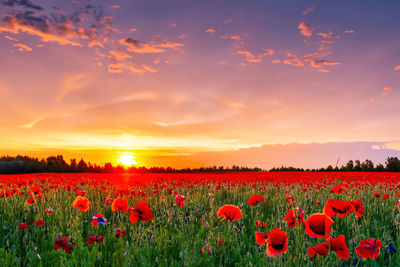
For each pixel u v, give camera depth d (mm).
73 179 11492
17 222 4789
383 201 6902
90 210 5699
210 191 7945
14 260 2893
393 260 2838
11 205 5902
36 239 3734
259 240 2109
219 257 3059
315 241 3385
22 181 8023
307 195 7383
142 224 4273
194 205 6133
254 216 5387
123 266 2691
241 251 3357
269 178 13852
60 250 3102
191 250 2977
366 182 12664
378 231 4125
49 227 4215
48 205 5566
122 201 3719
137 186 9578
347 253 1945
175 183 10633
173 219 4688
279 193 8594
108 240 3498
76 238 3506
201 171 37969
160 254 3189
